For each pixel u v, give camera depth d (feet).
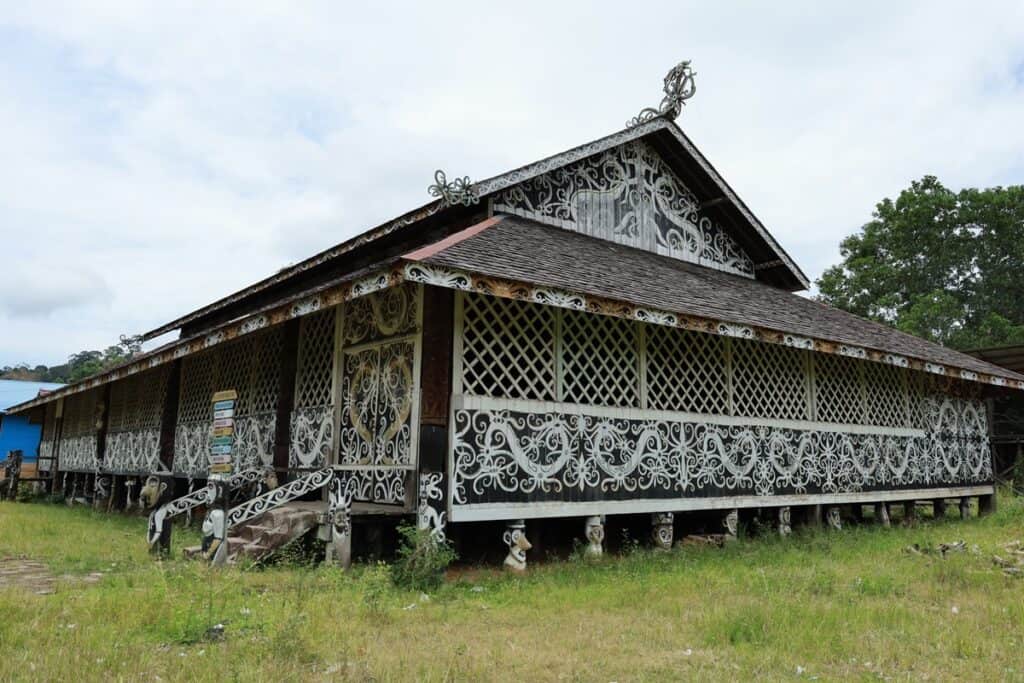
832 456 38.58
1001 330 100.32
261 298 45.70
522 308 27.32
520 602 19.94
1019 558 27.27
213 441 24.90
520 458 25.72
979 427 50.42
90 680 11.62
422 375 24.27
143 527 37.78
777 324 32.32
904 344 42.32
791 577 23.27
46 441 76.64
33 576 21.94
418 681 12.36
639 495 29.35
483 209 32.76
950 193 116.26
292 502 29.66
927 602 20.35
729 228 45.37
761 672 13.75
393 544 26.96
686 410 32.37
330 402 31.19
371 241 33.55
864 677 13.57
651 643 15.60
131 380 54.34
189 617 14.98
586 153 36.11
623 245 38.01
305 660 13.64
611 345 30.22
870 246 123.03
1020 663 14.56
